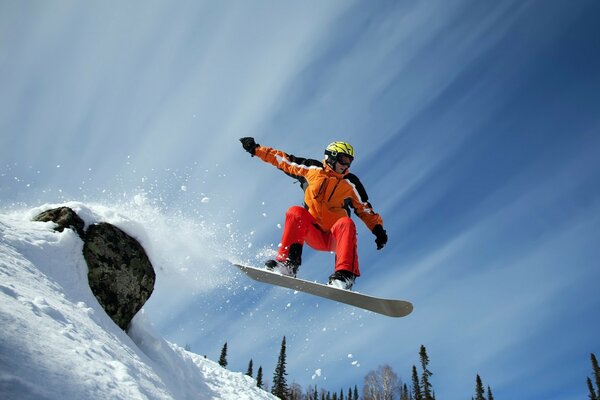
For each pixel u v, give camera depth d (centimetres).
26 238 334
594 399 5709
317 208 489
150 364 360
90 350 238
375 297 429
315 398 3722
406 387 4366
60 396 173
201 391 484
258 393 689
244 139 547
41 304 251
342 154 505
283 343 3083
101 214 420
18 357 180
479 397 5138
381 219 513
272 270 457
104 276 380
